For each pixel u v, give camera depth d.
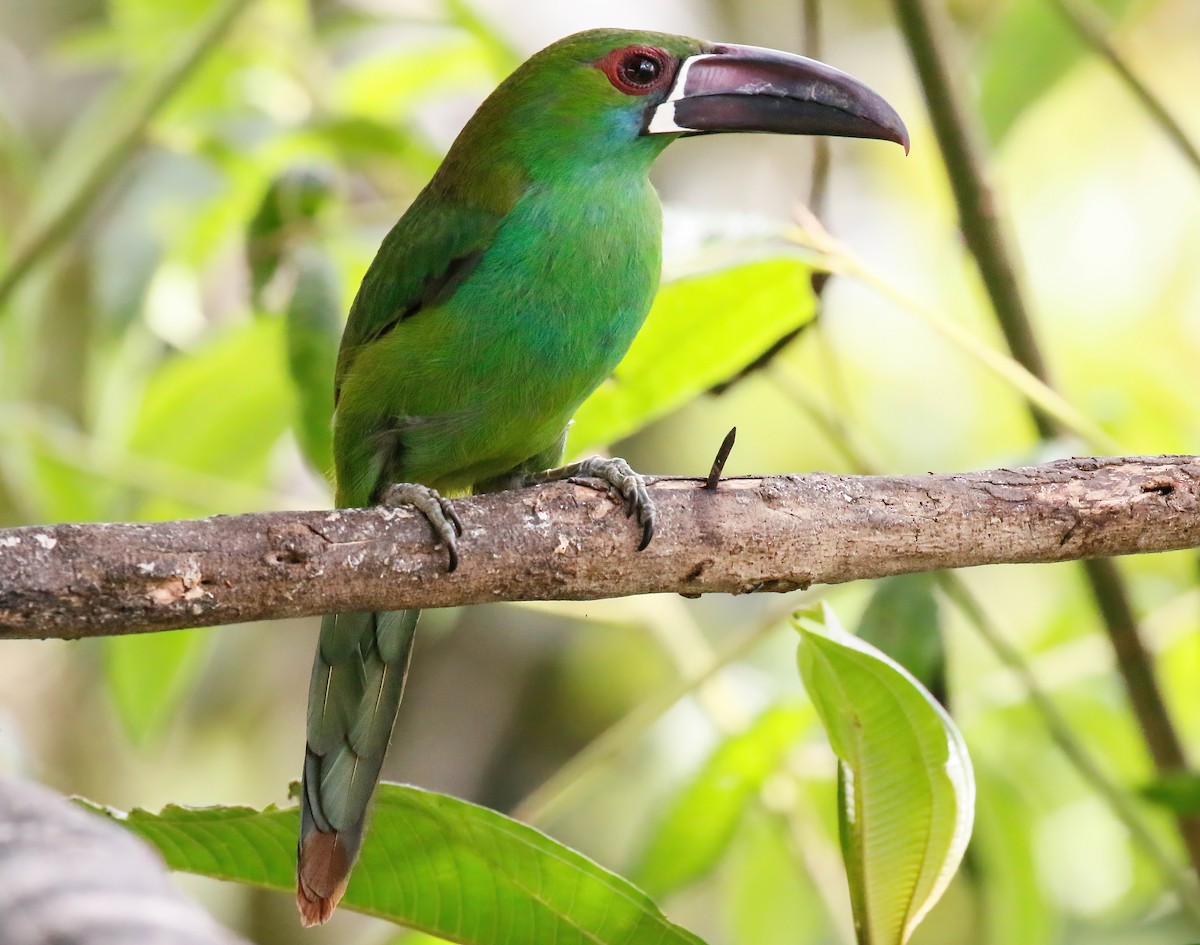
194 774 15.36
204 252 11.46
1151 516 6.68
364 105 11.77
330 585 5.91
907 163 17.98
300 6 11.55
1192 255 17.12
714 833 9.73
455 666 15.74
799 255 7.74
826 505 6.50
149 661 10.78
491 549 6.16
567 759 15.30
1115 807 8.35
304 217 9.71
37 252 9.69
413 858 6.21
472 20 11.14
